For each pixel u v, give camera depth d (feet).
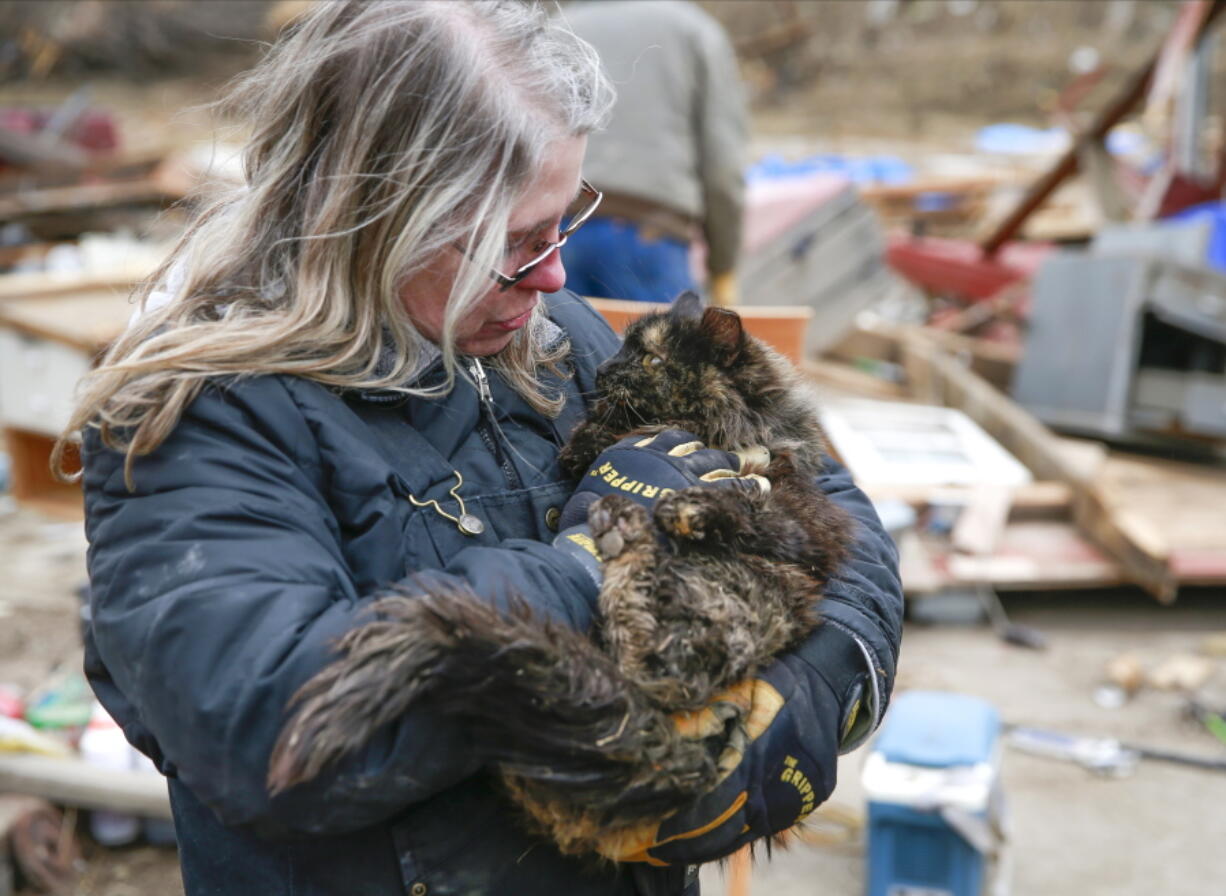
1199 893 12.52
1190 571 18.29
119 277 20.92
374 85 5.00
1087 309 24.52
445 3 5.14
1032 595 19.98
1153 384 23.89
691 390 7.01
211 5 83.20
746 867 10.39
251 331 5.12
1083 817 13.87
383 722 4.43
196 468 4.88
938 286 30.17
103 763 12.73
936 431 22.27
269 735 4.49
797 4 86.17
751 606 5.36
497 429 5.84
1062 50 79.87
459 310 5.14
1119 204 28.40
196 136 60.39
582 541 5.45
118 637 4.73
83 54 82.48
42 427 19.43
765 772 5.22
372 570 5.16
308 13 5.28
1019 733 15.33
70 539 20.36
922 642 18.31
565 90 5.29
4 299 19.49
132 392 4.95
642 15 17.07
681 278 17.47
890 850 11.84
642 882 5.56
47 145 40.47
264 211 5.33
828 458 7.45
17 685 14.94
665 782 4.85
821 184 25.62
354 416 5.34
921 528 19.95
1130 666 16.80
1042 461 21.18
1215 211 26.58
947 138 70.28
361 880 5.11
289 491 4.98
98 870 12.55
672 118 16.92
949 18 85.76
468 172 5.03
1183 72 26.40
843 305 25.76
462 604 4.57
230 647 4.56
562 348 6.64
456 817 5.14
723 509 5.51
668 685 5.03
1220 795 14.29
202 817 5.30
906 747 12.05
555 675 4.59
